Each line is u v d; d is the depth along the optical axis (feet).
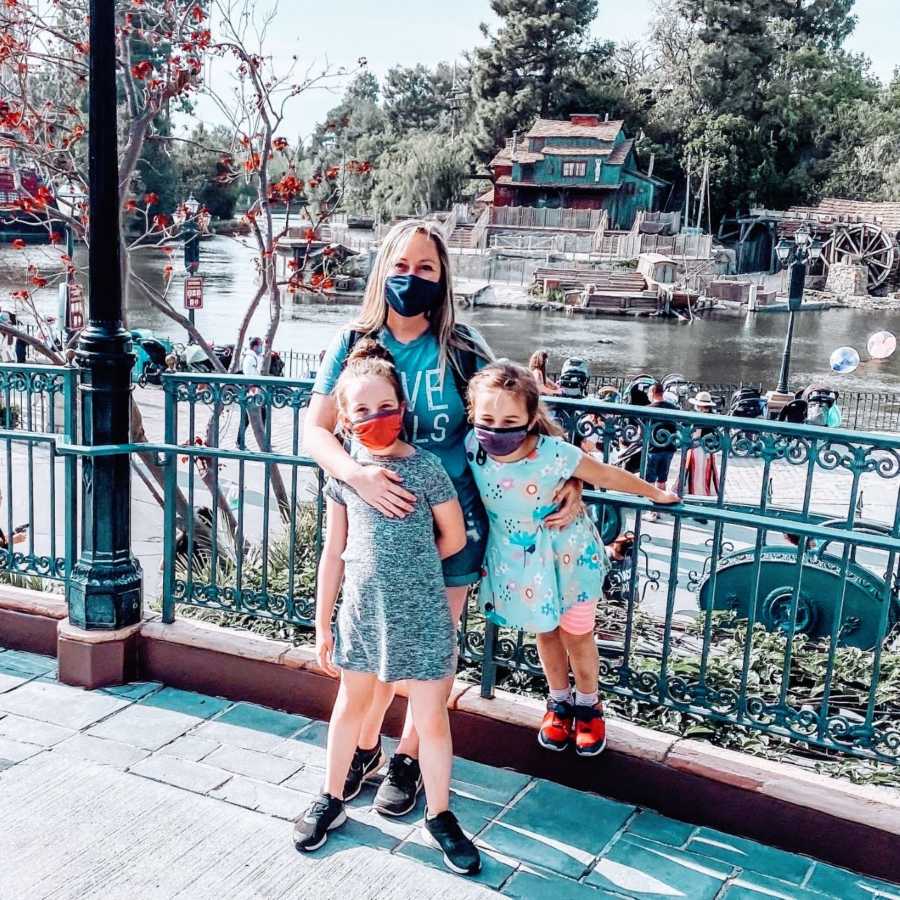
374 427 9.64
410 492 9.86
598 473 10.62
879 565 30.78
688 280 199.31
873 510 43.06
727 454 11.08
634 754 11.37
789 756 11.77
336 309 163.32
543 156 241.55
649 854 10.58
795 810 10.57
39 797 11.06
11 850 10.18
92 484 13.69
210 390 13.83
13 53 28.50
